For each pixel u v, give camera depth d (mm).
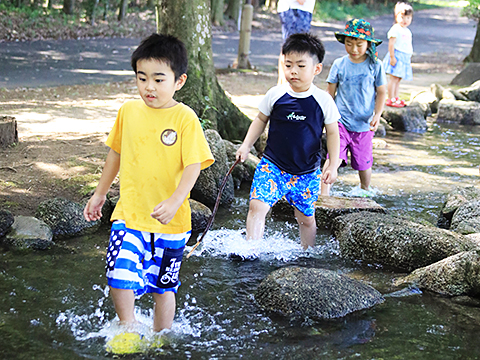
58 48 14969
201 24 6539
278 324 3107
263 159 4059
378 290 3609
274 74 12641
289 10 7625
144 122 2766
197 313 3195
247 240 4051
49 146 5973
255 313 3225
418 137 7973
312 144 3963
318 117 3926
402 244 3992
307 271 3453
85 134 6570
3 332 2863
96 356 2695
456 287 3555
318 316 3189
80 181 5086
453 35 26062
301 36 3834
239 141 6738
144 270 2799
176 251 2801
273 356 2783
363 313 3260
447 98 9922
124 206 2768
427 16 36938
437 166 6516
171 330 2947
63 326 2963
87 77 11039
